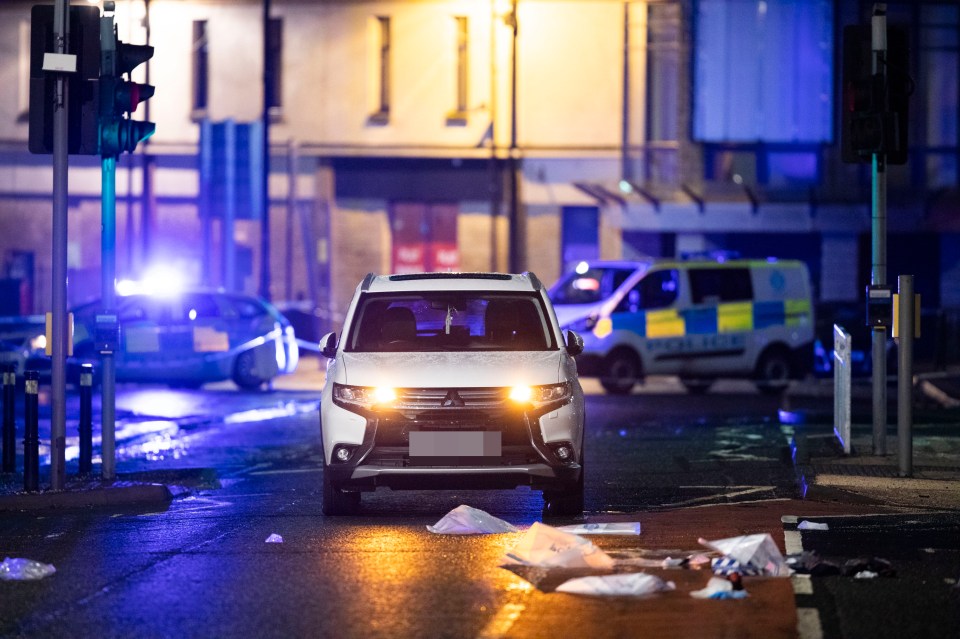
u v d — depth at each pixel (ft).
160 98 463.83
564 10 451.12
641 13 449.06
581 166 452.76
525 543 106.11
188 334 282.36
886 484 146.10
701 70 449.06
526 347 137.18
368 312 140.15
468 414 125.80
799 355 296.51
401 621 87.76
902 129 163.94
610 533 119.34
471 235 457.68
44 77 147.84
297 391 298.97
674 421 234.38
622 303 285.84
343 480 127.34
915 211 440.45
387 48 460.14
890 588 96.63
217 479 164.25
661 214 443.73
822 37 447.83
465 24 455.63
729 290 292.61
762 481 160.15
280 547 115.44
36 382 147.64
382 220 461.37
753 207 440.45
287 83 462.19
